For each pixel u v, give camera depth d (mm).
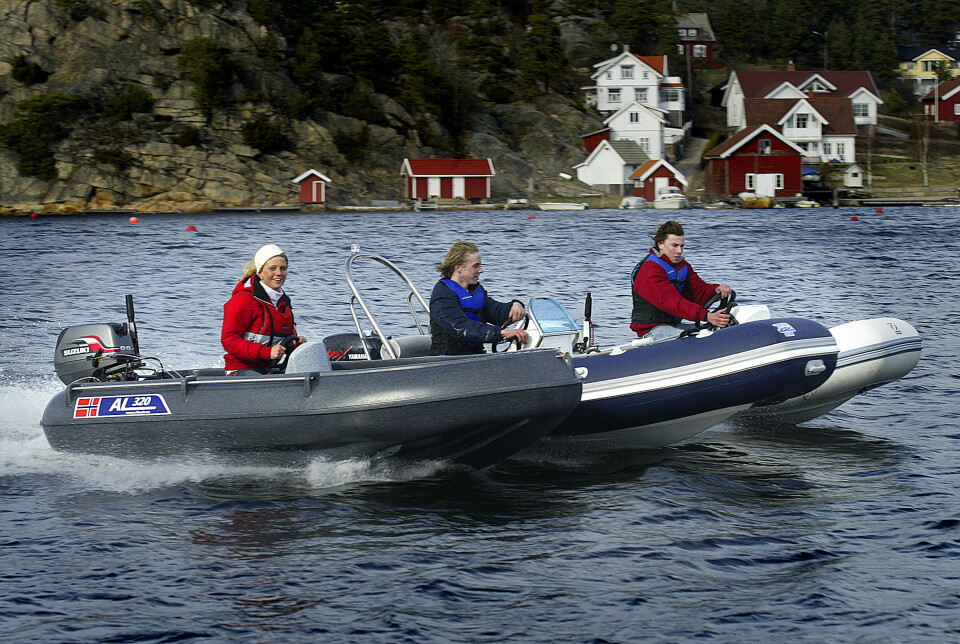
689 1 187000
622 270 32688
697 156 119500
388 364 10367
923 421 12586
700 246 43312
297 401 9836
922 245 43469
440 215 81375
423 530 8758
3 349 17812
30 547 8297
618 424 11266
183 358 16531
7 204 88312
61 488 9828
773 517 9070
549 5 144375
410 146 102125
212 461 10203
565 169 106750
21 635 6828
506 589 7555
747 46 177250
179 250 42750
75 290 27391
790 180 96125
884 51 173875
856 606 7215
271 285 10555
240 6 102438
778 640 6762
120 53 97000
